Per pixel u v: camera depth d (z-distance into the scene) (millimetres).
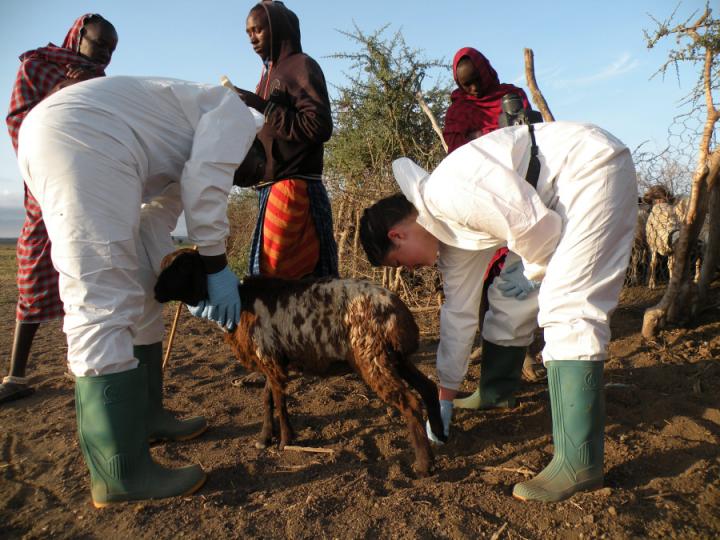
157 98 2791
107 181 2547
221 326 3430
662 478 2840
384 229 3084
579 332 2557
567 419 2643
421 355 5270
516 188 2559
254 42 4160
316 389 4434
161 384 3547
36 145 2498
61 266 2549
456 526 2459
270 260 4047
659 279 7922
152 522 2600
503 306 3611
